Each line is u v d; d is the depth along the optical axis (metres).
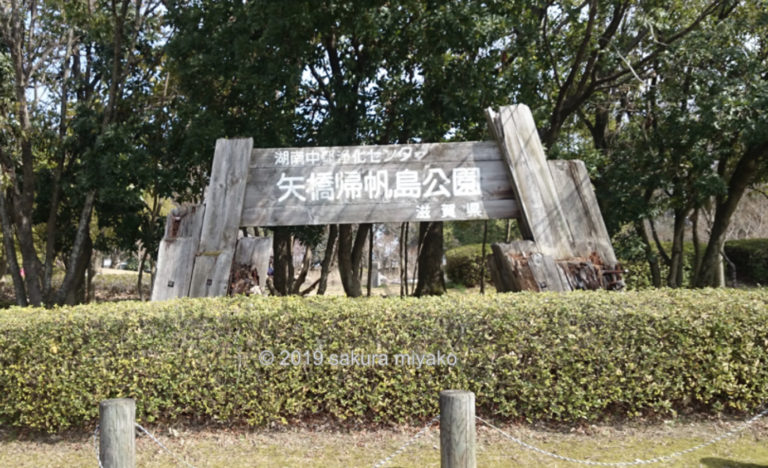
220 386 4.46
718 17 9.66
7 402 4.54
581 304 4.51
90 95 11.52
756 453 3.94
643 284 14.08
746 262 15.92
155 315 4.48
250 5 9.16
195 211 5.98
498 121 6.06
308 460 3.99
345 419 4.53
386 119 9.62
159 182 9.95
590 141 12.18
